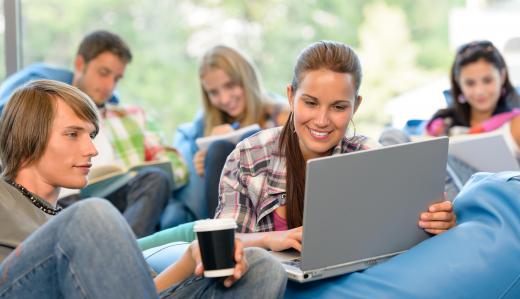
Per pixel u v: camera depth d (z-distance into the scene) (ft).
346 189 5.55
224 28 20.06
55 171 5.87
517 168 8.87
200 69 11.35
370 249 5.91
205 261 4.93
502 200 6.02
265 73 20.34
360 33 21.52
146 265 4.89
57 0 17.20
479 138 8.90
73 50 17.31
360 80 6.47
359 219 5.72
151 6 19.25
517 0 16.72
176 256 6.57
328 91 6.18
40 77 11.00
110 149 10.43
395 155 5.73
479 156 8.96
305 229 5.46
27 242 4.90
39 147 5.80
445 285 5.60
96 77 10.84
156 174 9.89
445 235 5.93
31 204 5.76
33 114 5.80
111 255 4.70
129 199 9.79
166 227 10.47
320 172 5.36
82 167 5.96
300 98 6.33
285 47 20.56
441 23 21.45
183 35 19.72
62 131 5.85
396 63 21.74
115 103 11.73
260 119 11.25
